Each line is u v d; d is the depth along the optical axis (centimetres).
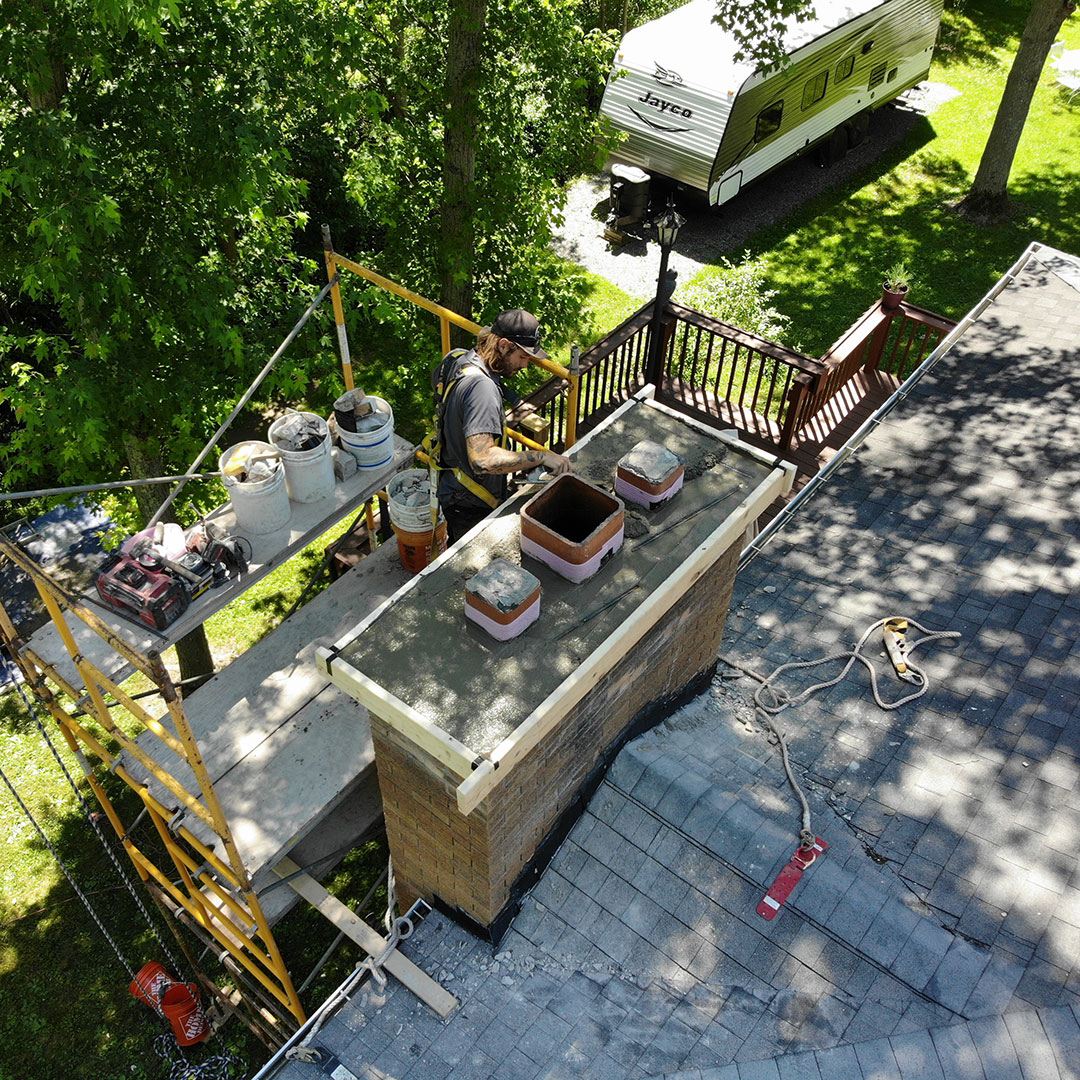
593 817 444
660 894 422
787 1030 379
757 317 1400
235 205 662
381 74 985
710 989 396
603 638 357
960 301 1588
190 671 1000
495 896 400
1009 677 535
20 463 727
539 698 337
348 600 533
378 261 1070
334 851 505
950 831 449
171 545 430
